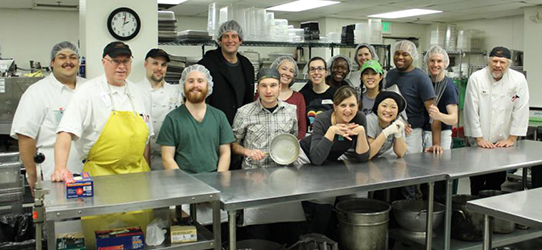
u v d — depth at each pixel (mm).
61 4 7254
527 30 7637
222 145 2703
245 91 3342
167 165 2539
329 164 2775
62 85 2768
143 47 3326
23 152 2699
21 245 2439
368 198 2955
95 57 3188
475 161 2869
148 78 3135
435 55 3381
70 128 2180
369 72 3076
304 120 3301
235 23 3217
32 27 7852
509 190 4012
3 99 4367
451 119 3266
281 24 4664
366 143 2707
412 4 7359
